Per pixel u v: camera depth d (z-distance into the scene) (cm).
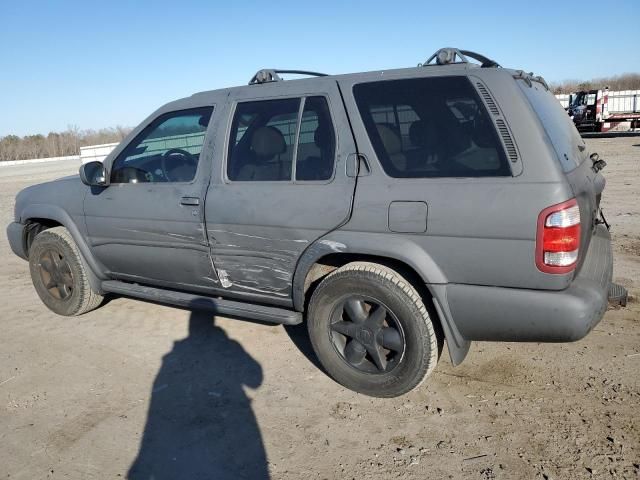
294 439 297
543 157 273
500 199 276
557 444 280
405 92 313
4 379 379
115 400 345
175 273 407
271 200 344
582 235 286
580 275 294
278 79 376
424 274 296
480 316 290
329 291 330
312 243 332
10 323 486
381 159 312
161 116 412
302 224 333
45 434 310
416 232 297
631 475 254
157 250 406
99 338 443
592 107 2269
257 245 354
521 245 273
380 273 311
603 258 323
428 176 298
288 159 347
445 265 293
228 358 397
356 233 316
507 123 282
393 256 302
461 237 286
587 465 263
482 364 367
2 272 671
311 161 337
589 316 273
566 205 267
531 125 278
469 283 290
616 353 371
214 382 363
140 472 275
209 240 375
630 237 675
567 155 298
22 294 573
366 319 324
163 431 309
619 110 2245
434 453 279
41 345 434
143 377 374
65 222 457
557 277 271
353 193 316
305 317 365
